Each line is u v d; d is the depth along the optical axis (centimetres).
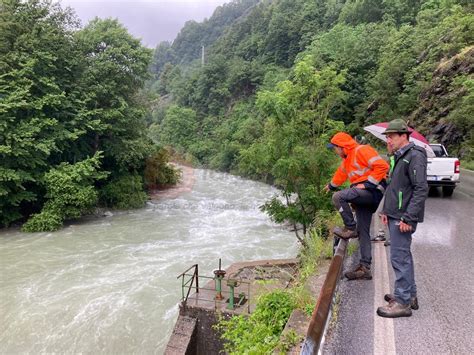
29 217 2061
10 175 1812
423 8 5169
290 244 1688
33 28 2117
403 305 413
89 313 1080
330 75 1438
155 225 2055
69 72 2323
